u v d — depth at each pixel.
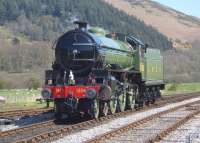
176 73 128.50
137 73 33.84
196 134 20.14
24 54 122.38
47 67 117.75
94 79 26.30
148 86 37.72
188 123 24.44
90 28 29.27
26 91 67.81
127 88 31.62
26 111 32.22
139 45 34.09
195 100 47.75
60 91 25.69
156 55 39.69
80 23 27.70
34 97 54.38
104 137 18.50
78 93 25.55
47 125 23.81
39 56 122.88
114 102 28.84
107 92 25.77
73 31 27.20
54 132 20.12
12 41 191.88
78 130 21.56
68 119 26.84
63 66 27.09
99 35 28.59
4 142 17.83
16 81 83.62
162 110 33.56
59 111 26.38
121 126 23.11
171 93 69.56
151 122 25.23
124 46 31.97
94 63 26.64
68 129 21.52
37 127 22.77
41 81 80.62
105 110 27.38
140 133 20.55
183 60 146.00
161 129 22.00
